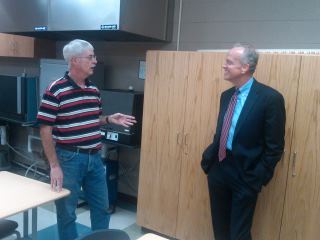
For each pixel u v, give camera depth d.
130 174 3.61
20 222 2.94
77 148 2.21
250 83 2.11
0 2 3.54
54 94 2.09
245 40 2.86
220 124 2.22
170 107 2.70
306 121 2.20
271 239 2.38
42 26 3.21
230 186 2.18
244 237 2.17
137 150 3.54
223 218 2.34
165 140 2.75
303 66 2.17
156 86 2.74
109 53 3.60
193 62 2.56
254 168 2.10
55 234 2.88
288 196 2.30
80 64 2.12
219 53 2.45
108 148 3.40
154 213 2.87
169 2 3.16
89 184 2.39
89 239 1.24
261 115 2.03
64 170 2.21
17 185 1.96
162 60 2.69
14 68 4.55
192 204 2.68
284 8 2.68
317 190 2.21
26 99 3.76
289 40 2.68
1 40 4.06
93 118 2.27
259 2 2.77
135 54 3.43
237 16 2.88
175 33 3.20
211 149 2.25
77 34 3.31
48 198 1.79
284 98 2.24
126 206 3.54
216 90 2.49
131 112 2.98
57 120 2.16
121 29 2.72
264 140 2.07
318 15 2.55
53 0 3.09
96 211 2.45
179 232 2.76
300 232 2.29
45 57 4.01
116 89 3.41
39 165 4.41
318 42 2.57
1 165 4.54
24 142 4.59
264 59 2.28
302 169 2.24
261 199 2.38
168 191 2.78
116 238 1.34
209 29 3.02
